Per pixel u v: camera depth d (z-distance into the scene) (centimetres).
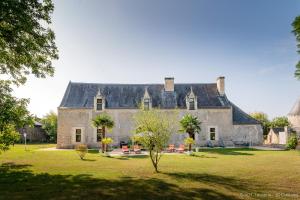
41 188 1123
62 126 3597
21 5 1200
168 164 1872
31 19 1269
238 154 2625
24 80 1527
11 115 1357
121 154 2656
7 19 1190
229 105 3788
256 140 3741
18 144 4662
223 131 3728
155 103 3762
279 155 2514
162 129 1577
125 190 1098
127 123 3653
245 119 3825
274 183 1244
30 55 1402
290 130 4653
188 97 3769
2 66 1448
